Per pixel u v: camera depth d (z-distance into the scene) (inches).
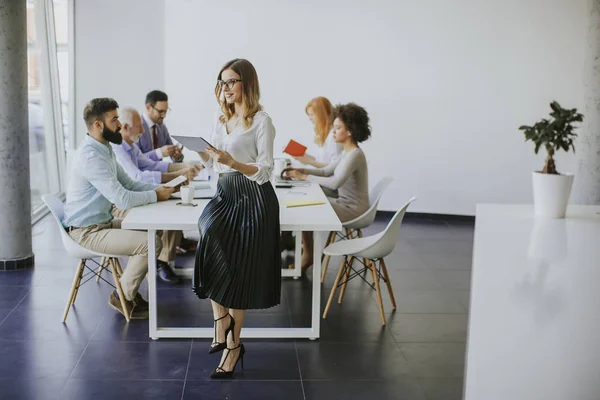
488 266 97.2
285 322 178.2
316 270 164.1
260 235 140.6
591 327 72.2
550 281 89.7
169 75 318.7
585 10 305.7
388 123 318.3
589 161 233.0
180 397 134.9
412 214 326.0
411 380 145.9
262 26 312.5
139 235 171.9
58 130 329.7
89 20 323.3
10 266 216.7
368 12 310.5
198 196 189.6
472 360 63.3
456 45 311.0
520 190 320.2
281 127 320.2
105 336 164.6
